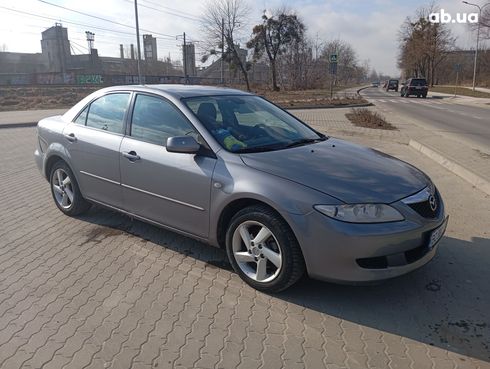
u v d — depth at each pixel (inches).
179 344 107.4
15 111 892.0
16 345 107.3
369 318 118.6
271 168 127.0
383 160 145.4
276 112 177.9
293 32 2134.6
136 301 127.3
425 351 104.9
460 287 134.6
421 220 120.5
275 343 107.9
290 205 117.7
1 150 394.9
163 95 157.6
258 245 128.6
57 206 205.9
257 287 131.6
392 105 1130.7
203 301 127.1
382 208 115.6
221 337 110.2
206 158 138.3
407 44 2928.2
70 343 107.9
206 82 2465.6
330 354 103.7
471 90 2036.2
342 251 113.4
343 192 117.1
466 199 229.3
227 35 1868.8
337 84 3385.8
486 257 155.5
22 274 144.4
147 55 3243.1
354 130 531.5
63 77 2319.1
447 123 660.7
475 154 342.0
